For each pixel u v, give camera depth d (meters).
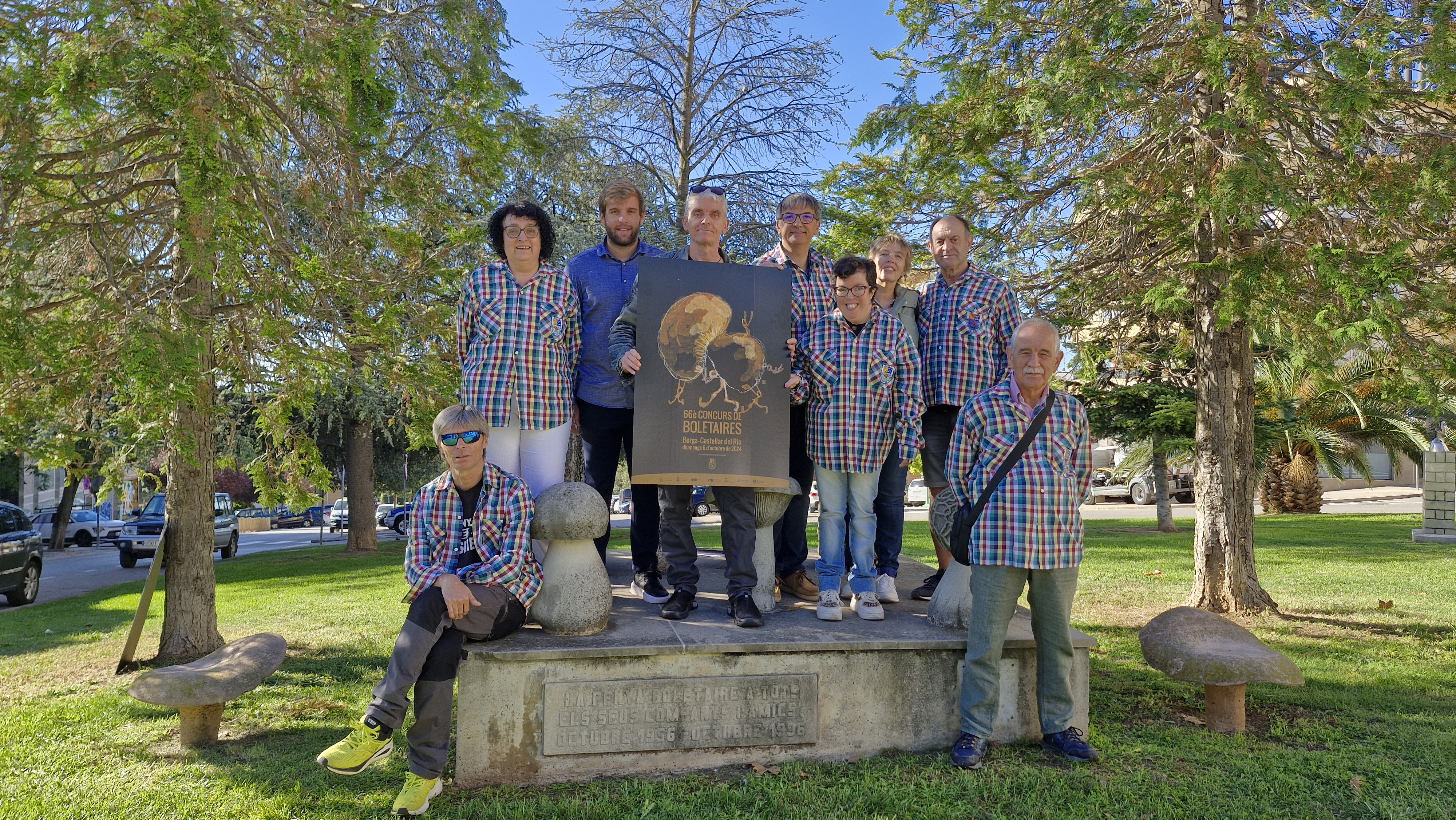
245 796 3.65
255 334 6.26
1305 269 6.10
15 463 30.70
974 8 7.29
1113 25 6.11
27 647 7.96
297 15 5.29
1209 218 6.54
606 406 4.52
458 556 3.67
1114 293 7.55
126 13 4.60
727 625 4.11
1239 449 7.65
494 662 3.61
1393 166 5.86
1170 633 4.40
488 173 6.42
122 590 13.95
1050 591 3.80
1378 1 5.86
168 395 4.40
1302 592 8.41
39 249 4.64
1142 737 4.25
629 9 15.75
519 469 4.17
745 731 3.80
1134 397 16.19
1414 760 3.90
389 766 3.99
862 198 8.12
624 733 3.69
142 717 5.06
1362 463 20.88
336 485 7.99
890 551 4.83
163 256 6.35
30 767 4.14
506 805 3.37
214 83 4.82
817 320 4.36
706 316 4.07
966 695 3.86
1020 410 3.81
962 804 3.38
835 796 3.45
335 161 6.07
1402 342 5.93
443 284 6.19
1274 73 6.35
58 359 4.53
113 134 5.47
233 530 22.58
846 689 3.90
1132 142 7.09
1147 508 25.78
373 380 6.72
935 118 7.48
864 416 4.18
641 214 4.60
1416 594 8.21
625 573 5.95
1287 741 4.19
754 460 4.03
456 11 5.96
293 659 6.67
